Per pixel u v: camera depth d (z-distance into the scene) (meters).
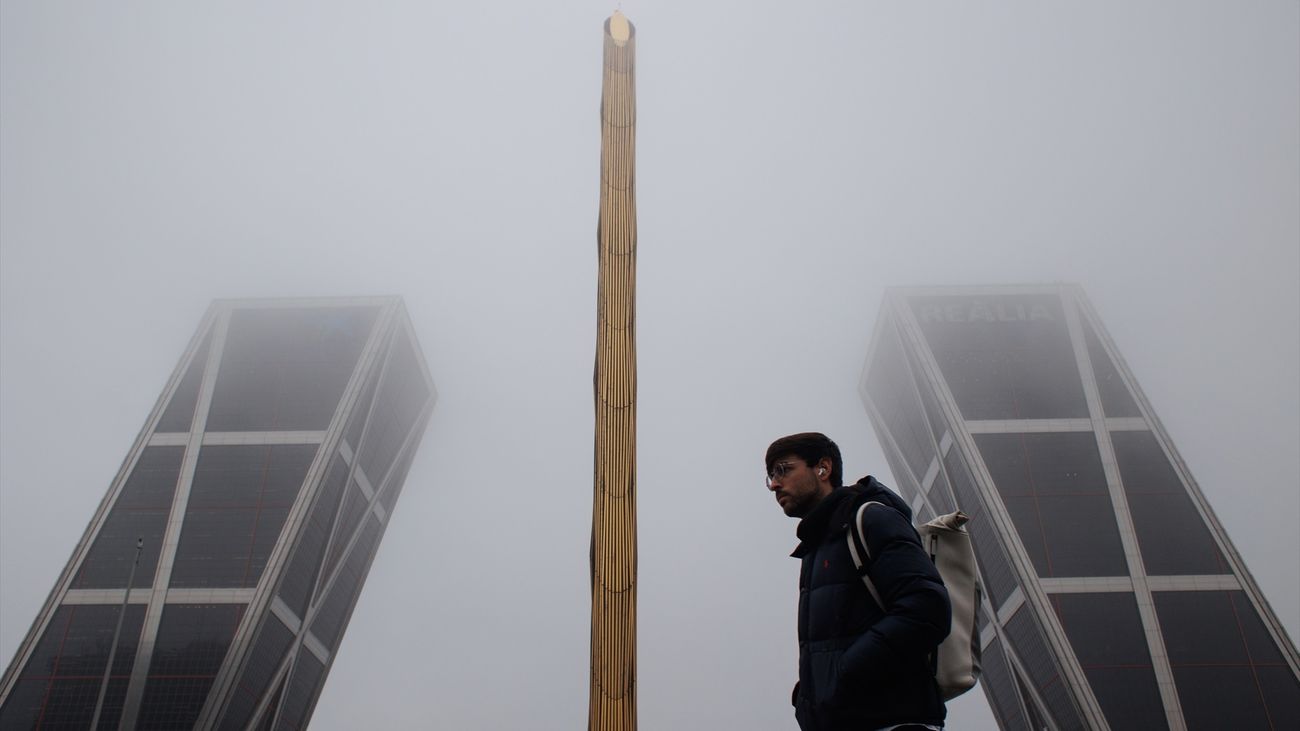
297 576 116.69
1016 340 127.12
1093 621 105.62
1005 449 118.81
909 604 4.88
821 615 5.38
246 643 104.50
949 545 5.88
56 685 103.19
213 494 116.44
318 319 131.25
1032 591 107.94
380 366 130.38
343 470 125.38
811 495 6.11
